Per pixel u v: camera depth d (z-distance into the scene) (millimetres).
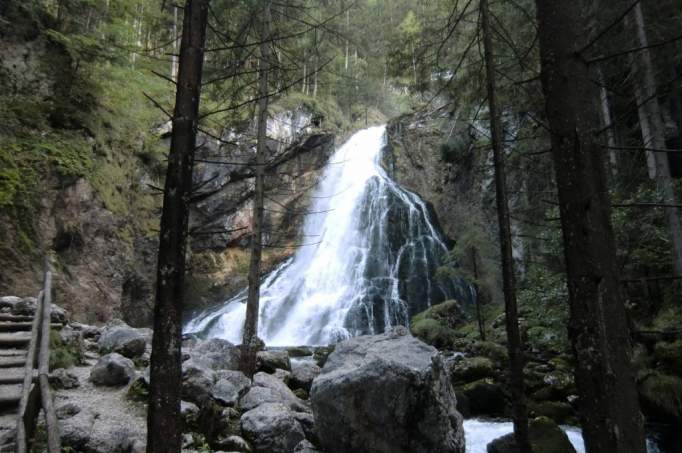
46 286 7457
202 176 25625
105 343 9297
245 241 27062
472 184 25672
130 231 20297
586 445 3113
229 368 9219
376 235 26250
